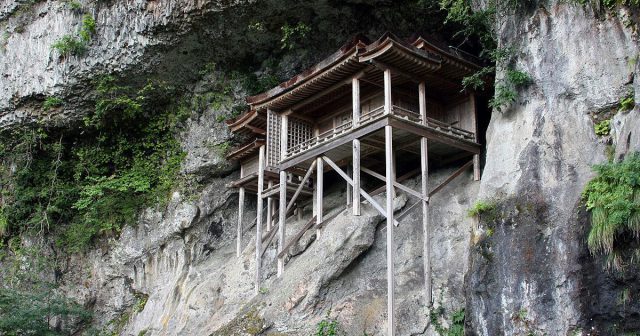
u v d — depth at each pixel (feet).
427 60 52.19
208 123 77.87
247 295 62.90
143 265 77.05
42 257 78.28
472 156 58.18
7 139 82.89
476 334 41.47
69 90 77.77
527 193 42.37
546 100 45.06
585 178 40.50
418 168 61.41
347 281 55.01
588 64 43.39
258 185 67.21
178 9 70.64
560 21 45.55
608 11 42.91
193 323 64.08
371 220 56.29
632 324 34.47
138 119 81.66
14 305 67.00
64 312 69.67
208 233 76.38
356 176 53.26
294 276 56.65
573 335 36.45
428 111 58.18
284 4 67.62
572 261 37.52
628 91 41.09
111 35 75.51
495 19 50.78
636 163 35.35
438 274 52.01
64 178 83.35
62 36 77.77
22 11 82.64
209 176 77.51
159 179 79.97
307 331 51.96
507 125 46.85
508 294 40.29
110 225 78.48
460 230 53.31
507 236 41.78
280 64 74.79
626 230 34.53
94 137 83.35
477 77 51.88
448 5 62.18
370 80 55.93
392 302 46.39
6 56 81.87
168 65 75.92
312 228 62.34
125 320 74.54
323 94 59.62
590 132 42.24
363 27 69.36
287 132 63.87
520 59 47.21
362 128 53.57
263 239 66.69
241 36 72.49
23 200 81.66
